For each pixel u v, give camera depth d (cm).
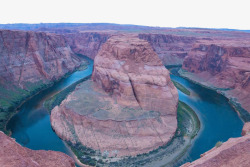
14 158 1658
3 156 1647
